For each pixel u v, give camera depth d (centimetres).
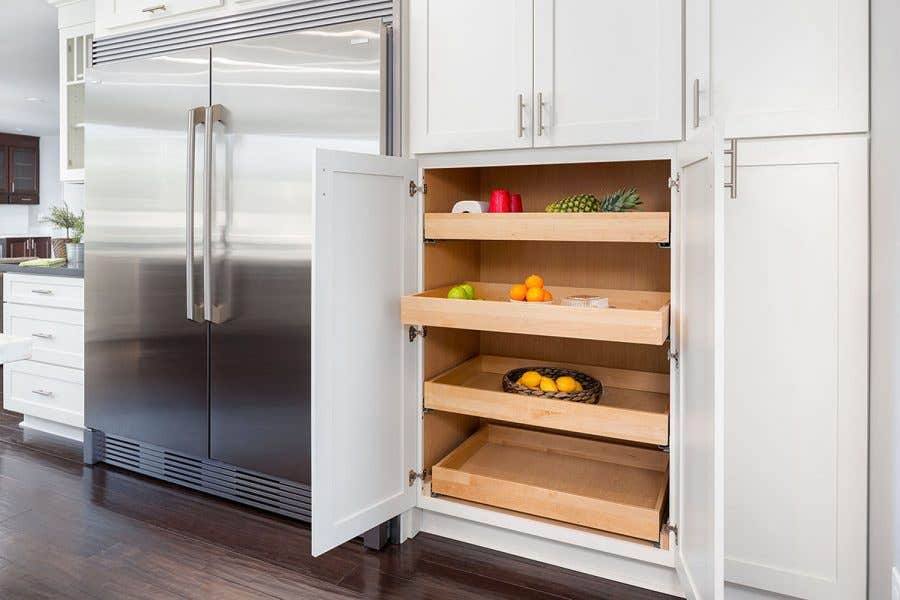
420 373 219
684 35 172
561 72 187
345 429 190
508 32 194
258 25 238
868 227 156
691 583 162
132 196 262
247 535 221
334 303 184
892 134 141
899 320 139
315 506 181
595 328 181
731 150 162
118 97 263
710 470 141
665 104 174
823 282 161
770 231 165
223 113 235
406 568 201
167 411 259
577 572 200
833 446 163
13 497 248
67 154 343
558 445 246
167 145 251
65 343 303
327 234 181
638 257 235
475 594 187
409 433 216
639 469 230
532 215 196
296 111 220
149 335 262
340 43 211
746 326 170
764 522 171
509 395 203
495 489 208
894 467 144
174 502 246
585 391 208
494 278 260
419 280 218
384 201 201
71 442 315
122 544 212
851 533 162
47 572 194
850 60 155
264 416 233
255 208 229
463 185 245
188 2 253
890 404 146
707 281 143
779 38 160
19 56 454
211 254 239
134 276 264
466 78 201
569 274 246
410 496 217
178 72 246
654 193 230
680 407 176
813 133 159
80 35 335
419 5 207
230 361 240
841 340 160
